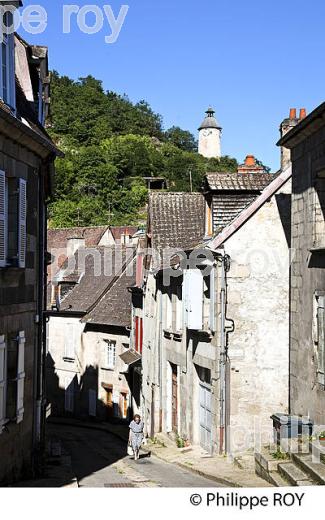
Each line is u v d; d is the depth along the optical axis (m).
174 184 87.06
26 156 13.05
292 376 15.49
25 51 15.74
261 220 17.73
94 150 84.50
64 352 35.16
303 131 14.13
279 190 17.80
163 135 118.31
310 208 14.20
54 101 100.94
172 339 21.73
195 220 23.64
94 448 23.23
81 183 75.81
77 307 34.47
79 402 33.91
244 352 17.62
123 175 84.38
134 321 28.83
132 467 17.41
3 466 11.73
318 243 13.93
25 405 13.29
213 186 18.77
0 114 10.55
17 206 12.14
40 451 15.06
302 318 14.77
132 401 29.62
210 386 18.44
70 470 15.22
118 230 48.91
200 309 18.17
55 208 70.31
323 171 13.49
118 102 112.12
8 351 12.22
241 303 17.67
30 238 13.55
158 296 23.08
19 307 12.71
